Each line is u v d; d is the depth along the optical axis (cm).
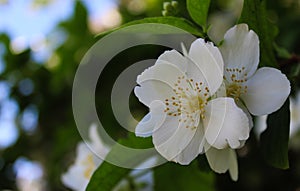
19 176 56
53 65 55
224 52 31
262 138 32
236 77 31
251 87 31
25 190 56
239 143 30
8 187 56
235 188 45
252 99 31
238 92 31
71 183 38
